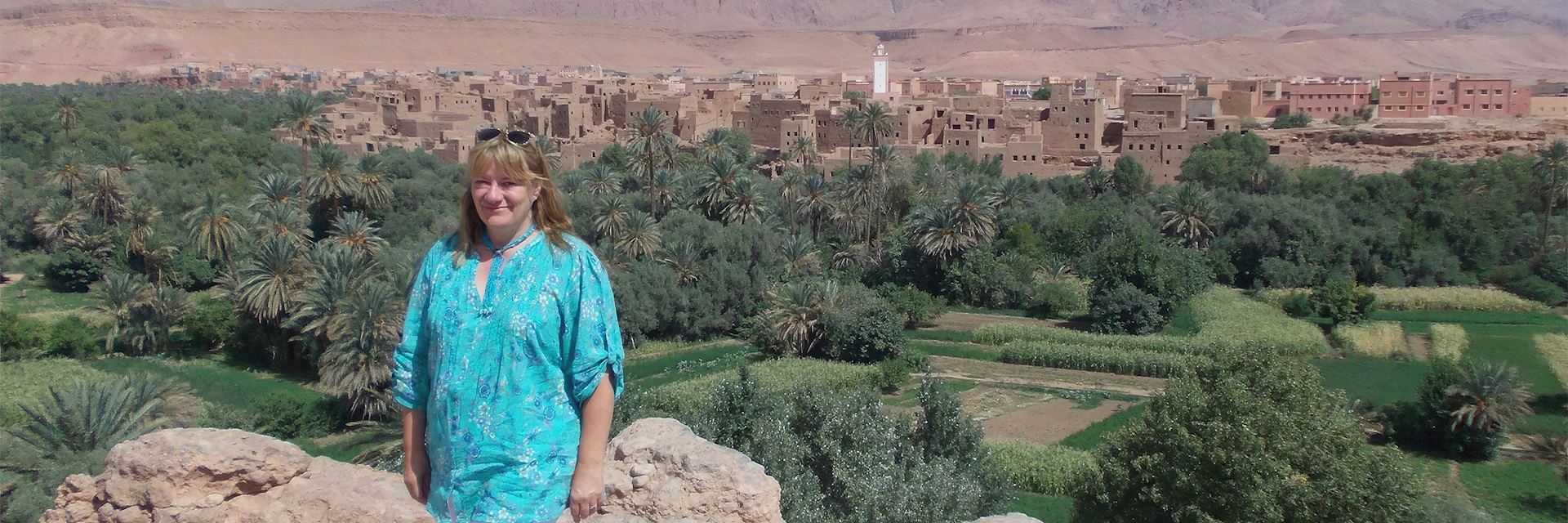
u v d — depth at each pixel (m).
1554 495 38.56
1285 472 24.91
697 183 85.81
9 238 85.25
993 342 64.44
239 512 11.28
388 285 52.25
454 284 7.33
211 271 78.06
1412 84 119.81
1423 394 45.25
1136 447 27.97
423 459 7.89
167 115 126.62
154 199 85.06
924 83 157.38
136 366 58.84
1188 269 74.06
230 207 73.19
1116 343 61.38
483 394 7.18
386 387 49.62
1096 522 28.77
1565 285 73.25
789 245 75.62
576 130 131.38
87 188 81.25
